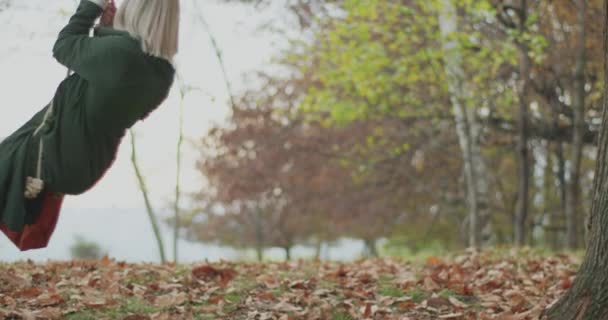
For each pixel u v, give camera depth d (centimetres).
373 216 2241
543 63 1355
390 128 1877
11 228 339
